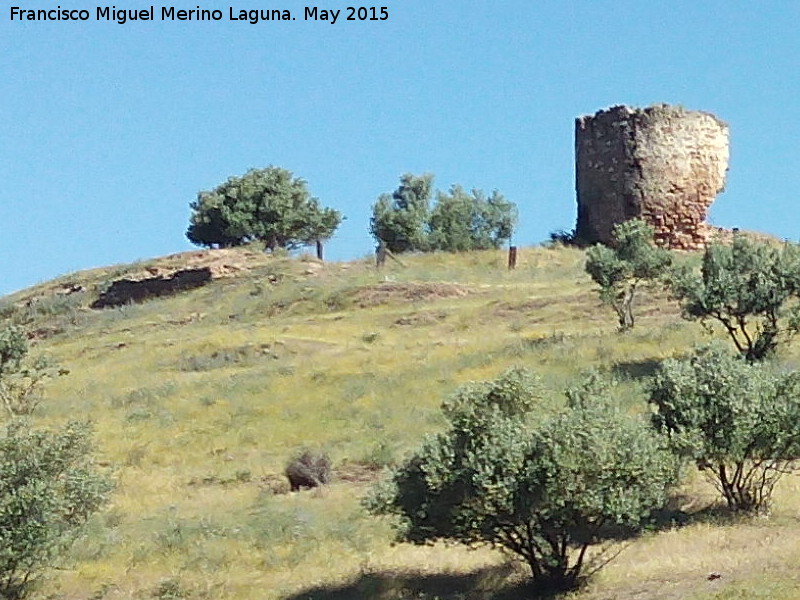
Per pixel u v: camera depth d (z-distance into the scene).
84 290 59.53
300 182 70.75
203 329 46.78
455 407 17.86
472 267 54.38
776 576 15.28
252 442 28.83
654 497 16.91
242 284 54.09
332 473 25.61
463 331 40.72
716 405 19.56
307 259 56.09
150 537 21.30
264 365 38.19
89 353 44.53
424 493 17.23
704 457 19.61
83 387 37.25
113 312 53.69
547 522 16.59
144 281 57.34
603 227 55.38
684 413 19.58
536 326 39.91
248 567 19.58
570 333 37.06
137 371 39.62
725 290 30.09
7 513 18.03
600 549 18.27
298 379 34.62
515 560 17.98
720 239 52.78
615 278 36.88
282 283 52.56
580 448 16.36
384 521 21.05
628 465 16.58
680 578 16.08
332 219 70.94
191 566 19.67
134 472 26.72
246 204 68.69
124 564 20.11
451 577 18.06
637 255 36.91
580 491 16.38
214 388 34.69
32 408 33.44
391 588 17.67
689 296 30.78
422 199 74.00
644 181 53.75
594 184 55.69
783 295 29.95
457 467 16.92
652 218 53.91
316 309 47.72
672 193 53.91
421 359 35.62
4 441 18.88
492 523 16.73
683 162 53.94
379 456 25.98
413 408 30.22
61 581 19.30
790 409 19.50
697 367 20.19
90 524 21.72
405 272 52.72
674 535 18.53
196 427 30.53
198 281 55.81
